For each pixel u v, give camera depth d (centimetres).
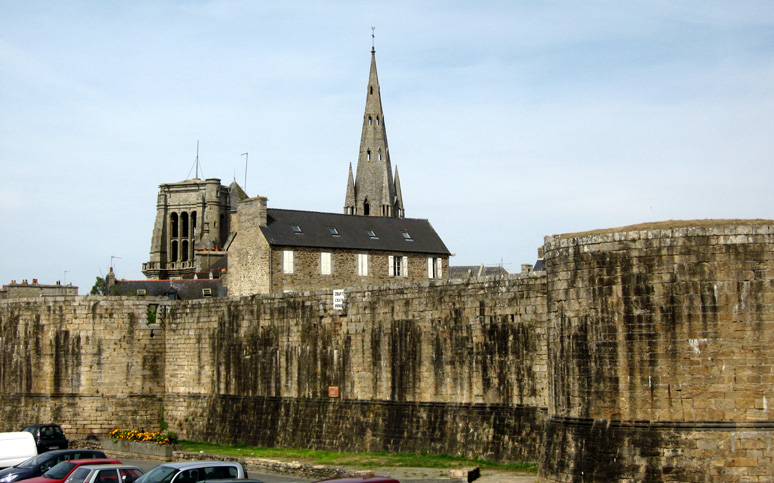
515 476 4331
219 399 6378
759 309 3684
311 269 8619
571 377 3966
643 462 3734
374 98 18012
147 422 6662
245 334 6250
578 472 3878
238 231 8781
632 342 3812
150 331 6731
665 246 3791
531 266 9650
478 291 4919
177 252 19738
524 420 4662
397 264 9162
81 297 6731
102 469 4034
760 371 3666
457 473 4256
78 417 6638
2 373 6919
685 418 3716
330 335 5722
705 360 3709
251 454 5550
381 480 2941
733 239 3722
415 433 5147
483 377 4866
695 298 3738
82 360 6681
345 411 5578
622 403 3812
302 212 8981
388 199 17775
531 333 4669
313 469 4822
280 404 5978
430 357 5122
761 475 3622
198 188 19700
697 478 3662
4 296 11631
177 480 3628
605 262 3891
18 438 5131
